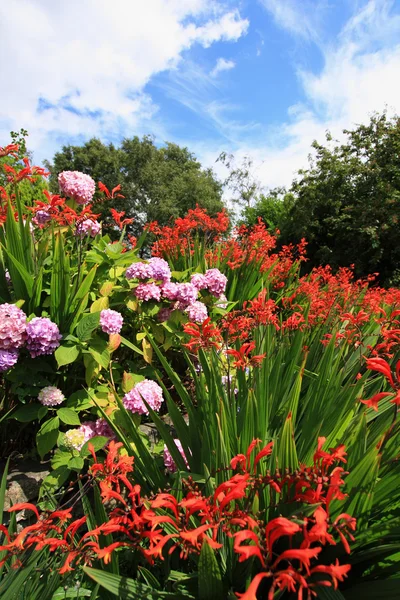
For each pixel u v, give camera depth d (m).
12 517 1.51
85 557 1.10
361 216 12.66
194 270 3.95
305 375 2.52
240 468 1.22
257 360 1.78
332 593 1.03
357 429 1.42
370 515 1.33
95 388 2.34
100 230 3.19
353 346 2.41
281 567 1.18
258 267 4.48
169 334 2.89
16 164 4.93
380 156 13.68
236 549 0.80
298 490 1.07
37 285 2.37
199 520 1.31
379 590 1.06
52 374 2.38
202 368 2.00
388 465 1.41
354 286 5.26
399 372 1.16
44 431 1.98
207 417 1.72
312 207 14.26
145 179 27.31
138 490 1.10
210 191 28.66
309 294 3.99
